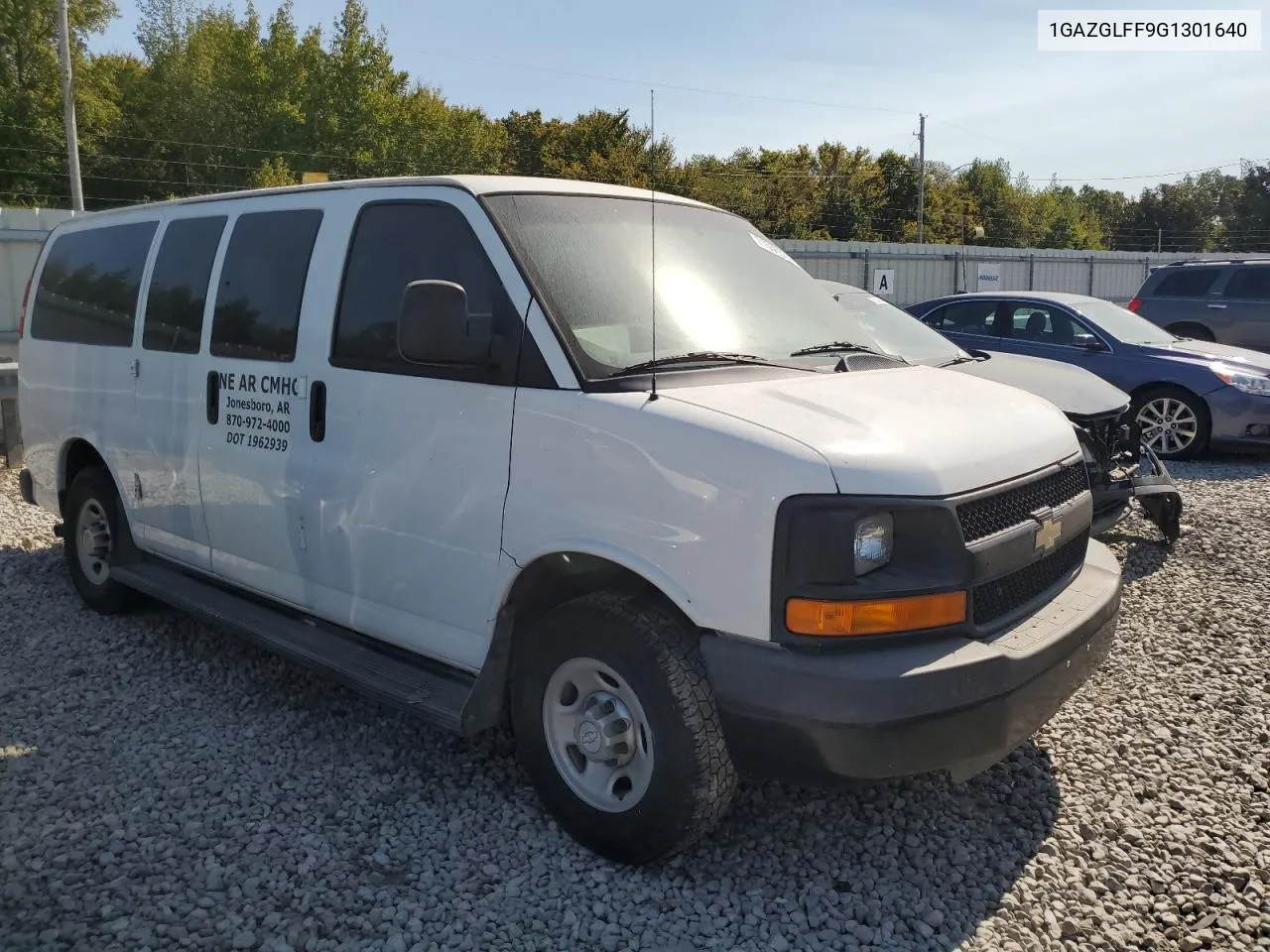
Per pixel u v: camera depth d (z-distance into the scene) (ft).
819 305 14.44
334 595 13.76
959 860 11.43
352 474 13.14
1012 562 10.73
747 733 9.93
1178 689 15.97
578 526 10.89
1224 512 26.94
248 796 12.57
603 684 11.03
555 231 12.37
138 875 10.92
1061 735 14.42
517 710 11.71
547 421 11.14
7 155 163.94
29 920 10.10
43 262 20.40
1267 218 297.53
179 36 182.50
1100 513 21.36
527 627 12.05
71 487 19.13
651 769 10.51
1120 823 12.19
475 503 11.78
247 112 173.99
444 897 10.65
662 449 10.36
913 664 9.70
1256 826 12.23
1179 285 50.08
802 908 10.59
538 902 10.61
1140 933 10.33
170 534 16.69
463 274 12.19
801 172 205.87
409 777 13.10
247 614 15.10
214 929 10.06
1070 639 10.93
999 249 118.21
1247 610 19.38
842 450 9.91
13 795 12.54
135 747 13.87
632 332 11.83
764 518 9.73
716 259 13.80
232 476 15.03
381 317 12.96
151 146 176.76
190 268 16.11
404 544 12.64
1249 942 10.21
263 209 15.10
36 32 164.66
